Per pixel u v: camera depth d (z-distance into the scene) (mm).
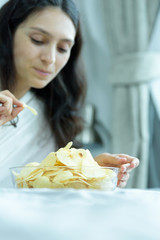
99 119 2979
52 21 1135
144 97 2547
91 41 2939
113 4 2627
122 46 2629
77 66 1522
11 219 228
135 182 2461
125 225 229
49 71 1197
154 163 2607
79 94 1549
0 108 814
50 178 526
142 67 2543
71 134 1506
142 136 2516
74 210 254
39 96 1464
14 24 1195
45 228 218
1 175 1267
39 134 1424
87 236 209
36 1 1143
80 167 532
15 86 1291
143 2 2533
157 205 284
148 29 2562
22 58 1190
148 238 219
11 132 1338
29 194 319
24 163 1357
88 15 2865
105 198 297
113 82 2645
